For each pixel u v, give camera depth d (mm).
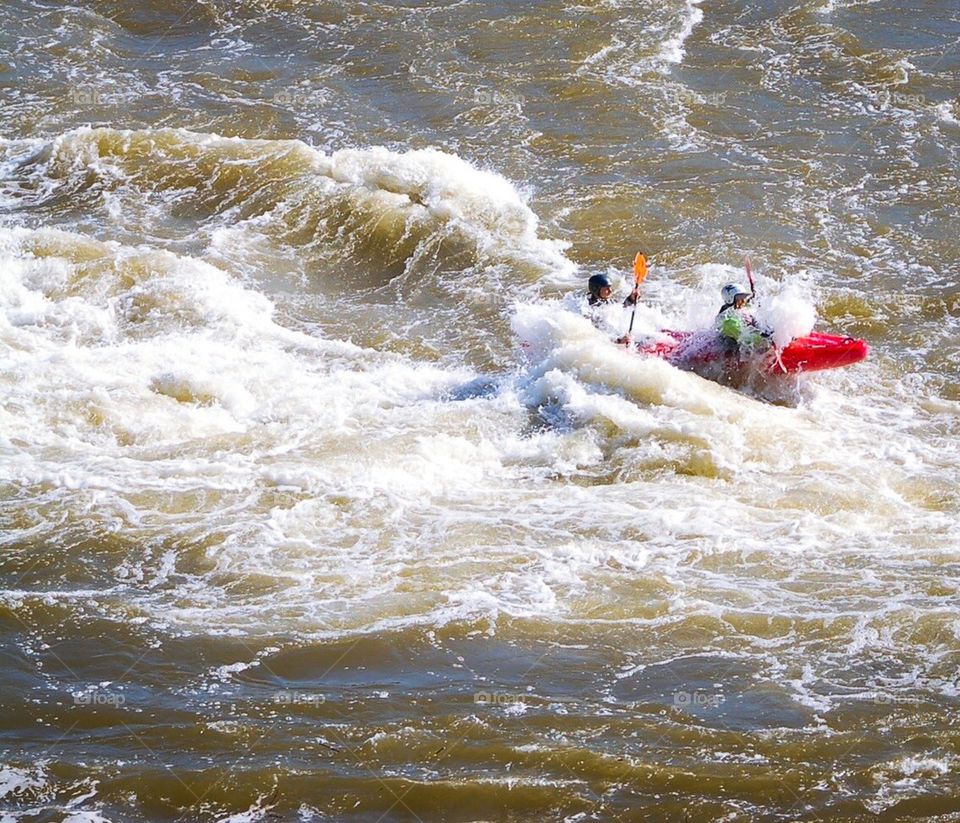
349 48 76000
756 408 42656
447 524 35312
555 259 54375
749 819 24359
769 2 79938
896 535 34875
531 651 29844
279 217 57219
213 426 41250
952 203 57812
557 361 43688
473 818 24531
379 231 55875
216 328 48625
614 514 35875
